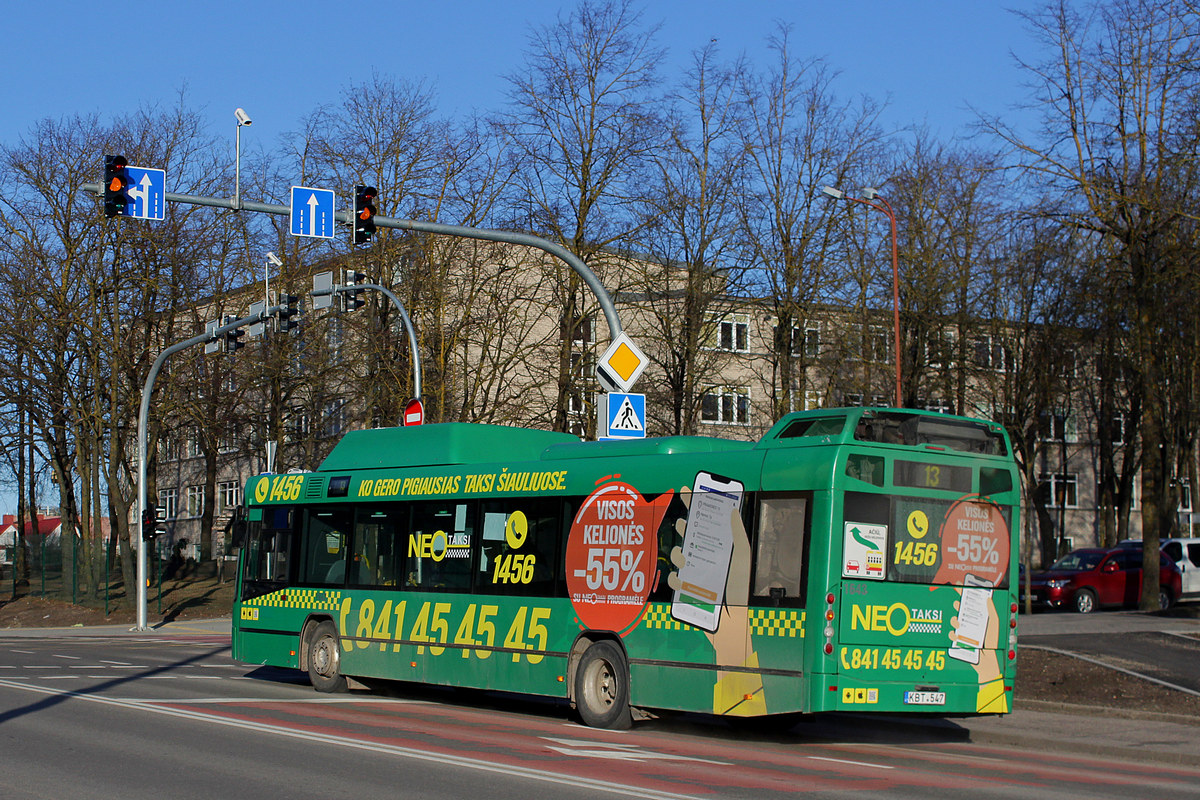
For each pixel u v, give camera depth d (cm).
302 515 1798
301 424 4200
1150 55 2728
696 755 1131
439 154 3562
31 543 5041
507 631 1465
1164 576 3394
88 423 3944
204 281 3975
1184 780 1094
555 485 1444
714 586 1259
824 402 3831
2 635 3397
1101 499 5131
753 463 1254
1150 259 2788
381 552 1659
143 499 3453
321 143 3597
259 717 1322
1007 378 4122
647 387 3706
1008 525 1291
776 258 3653
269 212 1673
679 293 3728
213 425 4075
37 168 3769
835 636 1168
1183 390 3553
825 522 1180
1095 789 995
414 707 1534
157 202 1605
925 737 1416
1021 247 3703
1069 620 2730
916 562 1224
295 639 1766
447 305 3525
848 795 903
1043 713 1543
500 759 1040
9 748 1077
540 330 4031
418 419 2430
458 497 1562
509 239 1703
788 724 1443
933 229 3916
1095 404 4912
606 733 1299
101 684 1739
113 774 939
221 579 4959
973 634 1250
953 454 1263
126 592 4112
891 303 3797
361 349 3559
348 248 3597
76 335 3788
